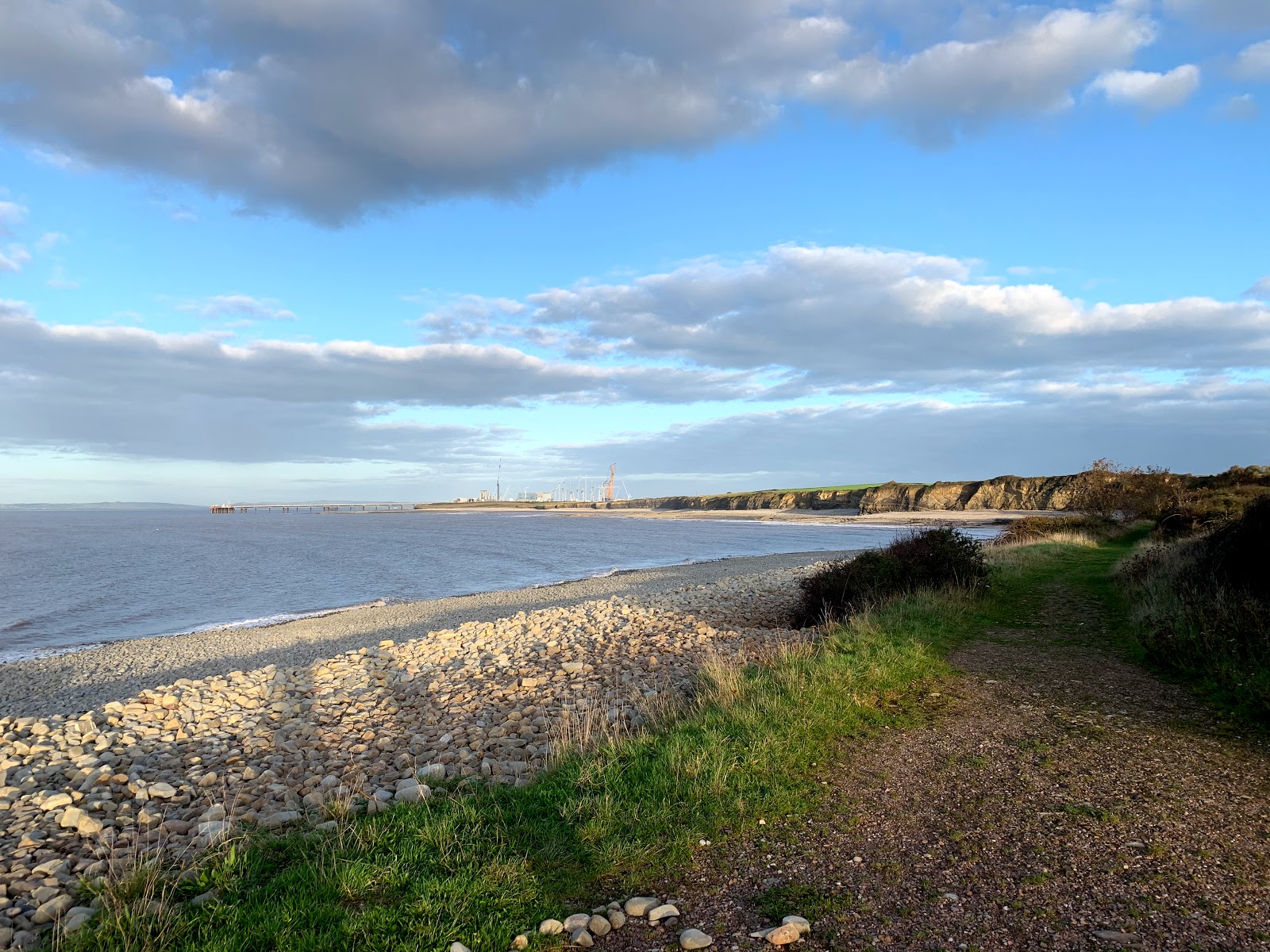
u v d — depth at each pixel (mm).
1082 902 4082
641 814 5461
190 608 32688
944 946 3742
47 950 4184
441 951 3811
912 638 11312
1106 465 46562
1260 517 11688
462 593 37875
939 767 6340
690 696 9961
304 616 29938
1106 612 13984
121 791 7469
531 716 9945
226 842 5566
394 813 5832
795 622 17547
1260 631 8594
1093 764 6230
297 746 9297
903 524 101938
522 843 5145
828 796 5777
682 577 36594
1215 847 4645
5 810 6801
